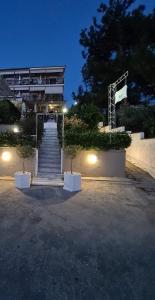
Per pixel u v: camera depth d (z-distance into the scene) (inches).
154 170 420.8
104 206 259.3
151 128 545.6
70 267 143.0
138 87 852.6
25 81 1711.4
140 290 124.0
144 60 658.8
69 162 411.2
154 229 202.7
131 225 209.9
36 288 123.2
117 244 173.9
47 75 1705.2
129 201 279.6
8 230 191.6
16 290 121.2
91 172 409.4
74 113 667.4
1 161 406.9
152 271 141.2
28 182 331.6
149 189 337.7
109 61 912.3
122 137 408.2
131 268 143.8
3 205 251.6
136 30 865.5
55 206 254.1
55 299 115.7
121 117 680.4
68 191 316.5
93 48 963.3
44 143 521.7
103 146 405.1
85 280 131.1
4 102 730.2
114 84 717.9
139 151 521.3
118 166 411.5
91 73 912.3
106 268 143.1
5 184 347.3
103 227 203.8
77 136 406.3
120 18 887.7
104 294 120.3
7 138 407.8
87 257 154.8
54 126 767.7
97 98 915.4
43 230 193.5
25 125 523.5
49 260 149.7
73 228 199.5
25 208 244.4
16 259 149.6
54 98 1542.8
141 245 173.6
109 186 350.0
